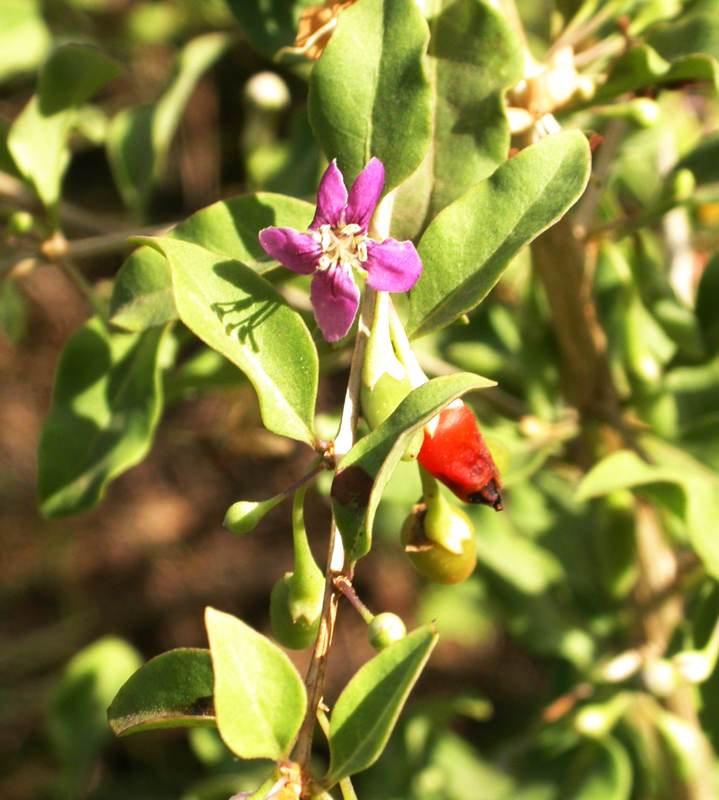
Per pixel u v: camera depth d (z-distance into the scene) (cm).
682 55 18
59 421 19
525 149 14
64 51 20
